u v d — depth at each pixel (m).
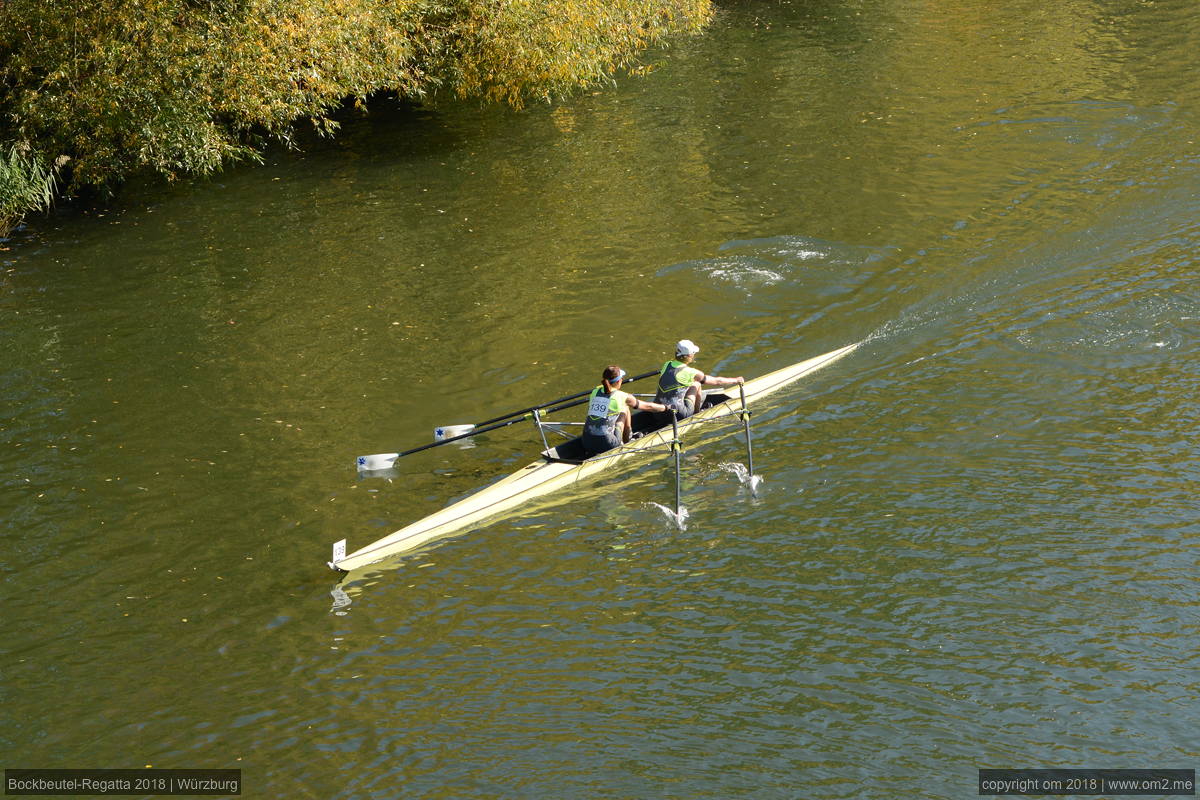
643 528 12.29
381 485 13.38
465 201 23.23
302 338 17.33
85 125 22.45
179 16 22.64
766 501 12.58
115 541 12.33
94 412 15.23
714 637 10.36
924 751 8.82
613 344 16.66
